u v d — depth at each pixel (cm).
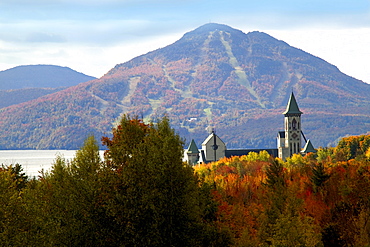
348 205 15612
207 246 11462
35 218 9781
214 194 16238
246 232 13750
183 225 9594
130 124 10494
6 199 9575
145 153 9912
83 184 9888
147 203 9375
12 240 9212
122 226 9400
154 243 9200
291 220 13425
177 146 10250
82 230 9431
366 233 13612
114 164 10212
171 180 9694
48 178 10619
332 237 14112
